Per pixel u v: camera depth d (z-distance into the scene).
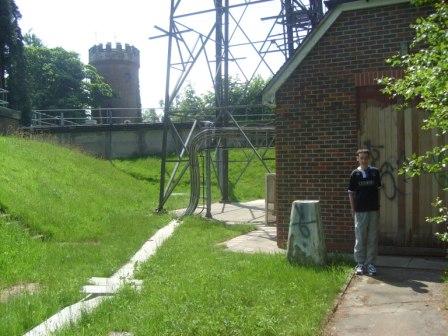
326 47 9.99
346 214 9.95
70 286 7.68
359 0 9.53
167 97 18.06
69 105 51.88
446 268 8.35
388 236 9.64
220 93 21.06
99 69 58.72
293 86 10.30
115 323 5.86
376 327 5.65
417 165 5.68
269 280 7.43
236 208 21.31
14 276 8.46
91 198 17.05
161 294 6.81
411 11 9.34
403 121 9.55
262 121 20.06
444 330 5.48
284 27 19.31
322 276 7.64
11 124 27.30
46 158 19.83
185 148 18.56
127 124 33.75
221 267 8.42
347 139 9.91
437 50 5.15
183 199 24.00
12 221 11.57
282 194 10.52
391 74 9.48
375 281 7.64
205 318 5.59
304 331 5.30
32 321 6.10
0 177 14.23
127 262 9.97
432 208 9.35
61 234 12.28
